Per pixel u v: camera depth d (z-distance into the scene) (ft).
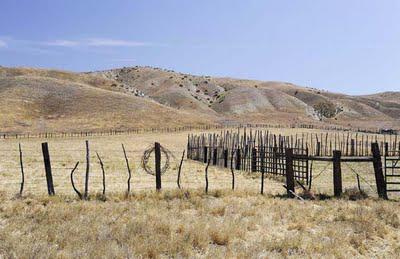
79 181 81.15
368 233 43.75
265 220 47.60
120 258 30.91
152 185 78.43
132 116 390.01
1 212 46.73
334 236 41.70
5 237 35.12
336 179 68.03
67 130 325.83
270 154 106.22
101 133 297.12
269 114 611.06
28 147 177.37
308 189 71.46
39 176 85.97
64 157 132.05
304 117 604.49
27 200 54.60
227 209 52.47
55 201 54.75
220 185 81.97
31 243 33.14
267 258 33.99
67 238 35.27
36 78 485.15
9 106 399.24
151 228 39.29
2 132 304.09
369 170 115.03
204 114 572.51
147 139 237.86
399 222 48.70
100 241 34.58
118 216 45.73
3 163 108.58
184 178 92.22
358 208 54.29
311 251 36.47
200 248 35.99
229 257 33.30
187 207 53.98
